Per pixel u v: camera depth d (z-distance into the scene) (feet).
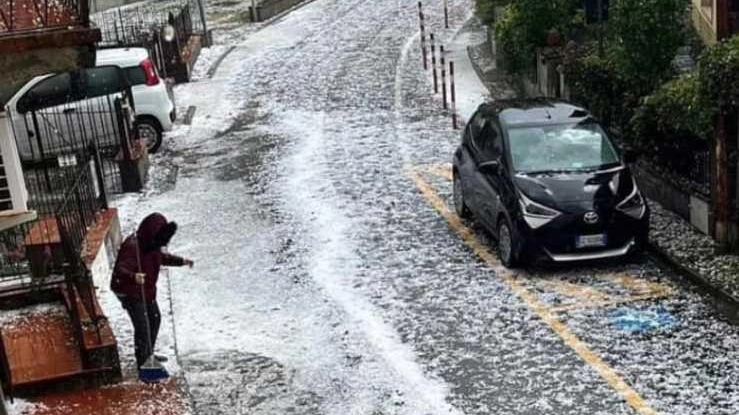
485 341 32.37
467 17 102.42
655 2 45.06
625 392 28.40
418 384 29.78
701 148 40.50
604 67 49.73
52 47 28.66
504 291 36.37
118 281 29.01
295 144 59.72
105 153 54.08
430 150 56.24
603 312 33.94
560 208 37.29
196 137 63.10
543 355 31.09
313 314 35.37
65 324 32.24
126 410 27.61
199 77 82.02
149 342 29.27
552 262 37.50
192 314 35.96
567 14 64.80
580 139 40.63
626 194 37.99
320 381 30.37
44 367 29.35
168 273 39.99
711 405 27.37
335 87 75.41
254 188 51.29
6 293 33.83
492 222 40.34
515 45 65.72
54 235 34.47
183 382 29.50
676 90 40.98
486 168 40.11
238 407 28.91
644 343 31.40
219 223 45.98
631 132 45.44
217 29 103.45
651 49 45.83
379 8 112.27
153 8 112.57
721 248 37.73
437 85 71.72
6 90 28.71
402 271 38.99
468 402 28.53
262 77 80.89
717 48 36.99
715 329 32.12
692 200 40.37
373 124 63.31
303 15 110.52
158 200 50.01
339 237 43.27
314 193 49.73
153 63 65.82
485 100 67.31
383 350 32.22
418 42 91.25
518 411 27.81
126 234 43.80
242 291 37.91
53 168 53.01
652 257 38.78
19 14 30.12
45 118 53.21
